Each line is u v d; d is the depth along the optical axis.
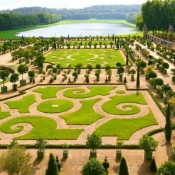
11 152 33.56
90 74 89.44
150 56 106.88
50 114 56.28
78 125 51.16
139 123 51.53
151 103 61.84
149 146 38.41
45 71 93.50
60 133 47.88
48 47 148.12
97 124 51.47
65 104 61.47
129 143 44.34
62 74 88.62
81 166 38.19
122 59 114.88
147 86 74.25
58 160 38.00
